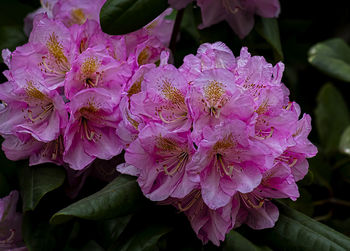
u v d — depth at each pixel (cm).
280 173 63
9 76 69
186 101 62
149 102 64
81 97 66
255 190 65
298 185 71
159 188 64
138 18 69
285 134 64
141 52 71
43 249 70
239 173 63
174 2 71
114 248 66
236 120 61
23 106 69
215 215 65
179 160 64
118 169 66
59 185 68
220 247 67
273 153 63
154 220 67
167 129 62
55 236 71
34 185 68
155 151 64
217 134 61
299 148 65
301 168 66
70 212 62
